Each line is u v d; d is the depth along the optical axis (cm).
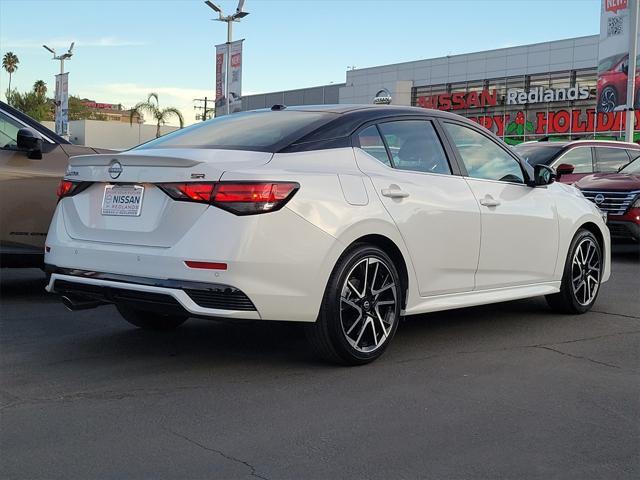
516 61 4309
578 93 4000
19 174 667
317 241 438
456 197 533
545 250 612
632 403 417
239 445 349
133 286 436
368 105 534
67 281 473
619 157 1361
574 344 551
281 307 429
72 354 501
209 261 413
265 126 498
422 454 341
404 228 491
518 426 379
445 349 529
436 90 4756
